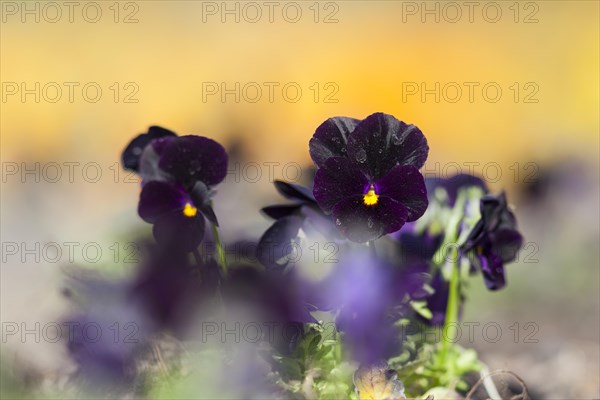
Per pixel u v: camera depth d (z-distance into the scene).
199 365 0.54
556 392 0.70
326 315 0.54
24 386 0.57
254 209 0.71
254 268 0.54
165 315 0.55
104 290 0.57
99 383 0.54
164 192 0.53
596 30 2.78
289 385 0.52
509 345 0.81
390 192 0.51
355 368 0.53
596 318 0.99
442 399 0.54
